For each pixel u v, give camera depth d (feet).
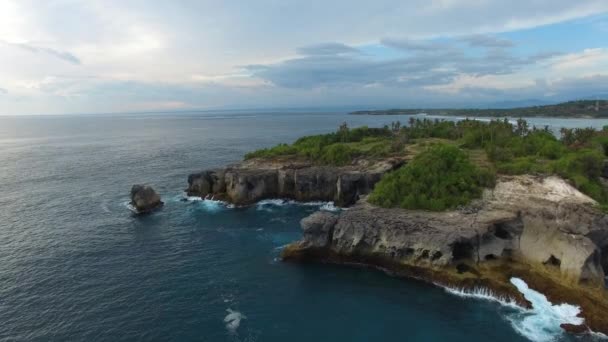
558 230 187.42
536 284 176.86
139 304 171.42
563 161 257.96
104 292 181.37
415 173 246.88
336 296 177.88
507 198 222.69
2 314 163.02
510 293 170.50
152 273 200.54
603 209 197.88
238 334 150.82
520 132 410.72
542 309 162.71
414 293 179.32
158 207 315.78
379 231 205.98
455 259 194.08
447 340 146.20
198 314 164.04
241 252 227.81
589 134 373.20
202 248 233.55
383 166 327.88
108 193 360.48
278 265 210.59
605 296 166.50
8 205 320.91
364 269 205.16
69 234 255.29
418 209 223.30
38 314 163.32
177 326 155.94
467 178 236.02
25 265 208.54
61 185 392.68
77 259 216.74
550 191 224.94
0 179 420.77
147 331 152.76
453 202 222.07
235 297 177.58
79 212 303.48
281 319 160.45
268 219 289.12
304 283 190.60
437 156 257.55
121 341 147.02
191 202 334.85
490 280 179.11
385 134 523.29
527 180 239.09
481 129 391.86
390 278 194.70
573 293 168.45
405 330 152.25
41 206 318.65
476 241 191.93
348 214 222.69
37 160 561.43
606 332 148.15
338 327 154.71
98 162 534.37
